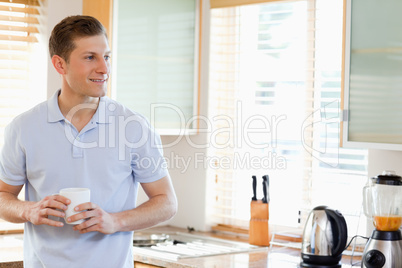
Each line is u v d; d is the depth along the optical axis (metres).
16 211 1.84
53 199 1.76
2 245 2.76
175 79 3.12
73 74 1.83
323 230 2.36
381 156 2.66
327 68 2.97
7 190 1.96
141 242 2.96
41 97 3.08
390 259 2.17
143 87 2.99
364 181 2.85
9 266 2.41
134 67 2.94
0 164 1.96
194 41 3.19
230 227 3.31
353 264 2.44
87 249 1.90
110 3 2.82
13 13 3.07
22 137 1.90
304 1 3.04
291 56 3.10
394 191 2.21
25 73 3.11
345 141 2.52
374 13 2.43
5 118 3.09
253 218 2.97
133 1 2.92
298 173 3.07
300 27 3.06
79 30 1.82
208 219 3.36
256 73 3.23
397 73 2.38
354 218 2.73
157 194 2.02
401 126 2.37
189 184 3.41
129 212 1.89
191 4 3.16
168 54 3.08
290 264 2.51
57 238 1.90
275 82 3.16
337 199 2.93
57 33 1.85
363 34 2.46
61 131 1.90
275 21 3.15
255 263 2.52
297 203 3.06
